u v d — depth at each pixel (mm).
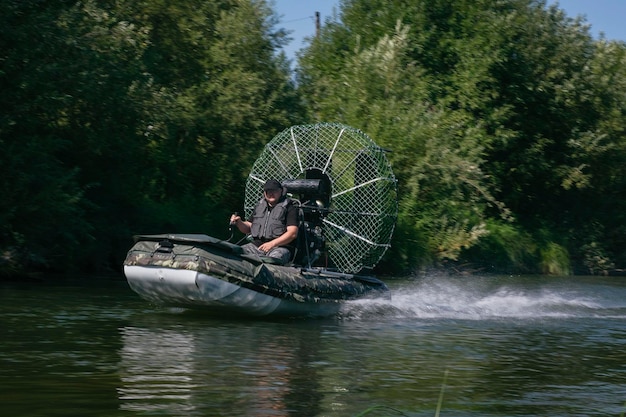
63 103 18672
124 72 21109
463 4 34781
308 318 11766
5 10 17828
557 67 35469
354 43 36281
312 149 12805
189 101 25766
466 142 29953
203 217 24641
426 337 10219
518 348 9531
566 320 12867
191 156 25219
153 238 11172
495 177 34188
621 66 41000
